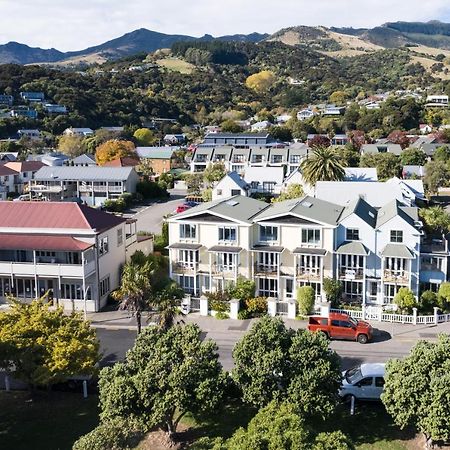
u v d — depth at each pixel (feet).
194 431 102.58
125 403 91.30
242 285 172.35
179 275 182.91
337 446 71.97
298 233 173.68
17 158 510.58
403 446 95.86
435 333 152.15
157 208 347.77
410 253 166.71
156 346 96.99
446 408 85.20
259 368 94.79
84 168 387.34
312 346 96.27
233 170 464.65
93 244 173.37
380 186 228.02
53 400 116.67
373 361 132.98
